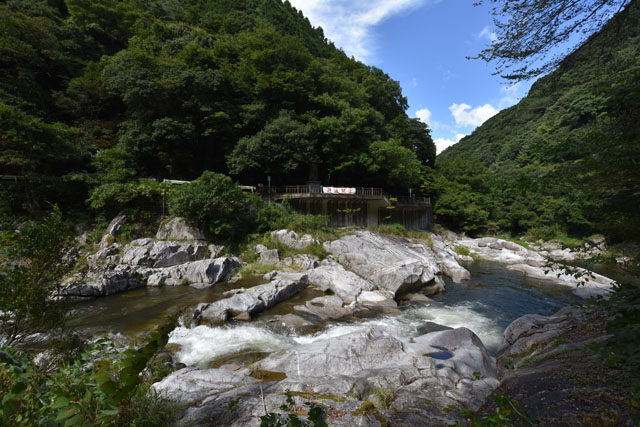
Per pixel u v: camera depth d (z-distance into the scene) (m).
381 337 7.17
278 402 4.02
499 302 15.50
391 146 28.02
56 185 18.72
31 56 24.70
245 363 8.15
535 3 4.59
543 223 40.78
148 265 16.72
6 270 2.73
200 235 19.53
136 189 19.44
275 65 31.19
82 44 32.31
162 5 49.12
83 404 1.91
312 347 6.95
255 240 20.38
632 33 4.51
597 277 18.73
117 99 29.34
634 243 3.15
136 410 2.99
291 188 27.72
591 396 3.12
